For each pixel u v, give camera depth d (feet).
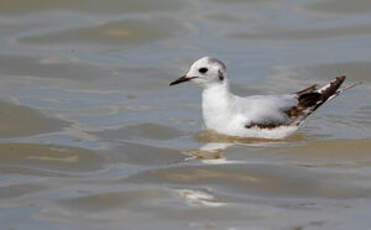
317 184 47.21
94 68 70.23
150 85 66.80
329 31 77.92
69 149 53.36
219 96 54.29
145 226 41.88
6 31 77.61
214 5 84.69
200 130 56.49
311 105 55.06
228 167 49.70
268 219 42.55
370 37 76.33
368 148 52.60
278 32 78.18
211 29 78.95
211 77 54.03
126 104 62.54
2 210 43.96
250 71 69.62
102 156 52.24
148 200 45.27
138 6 83.20
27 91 64.80
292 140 54.24
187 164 50.39
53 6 82.84
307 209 43.83
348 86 60.80
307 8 83.41
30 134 56.29
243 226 41.65
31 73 69.00
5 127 57.36
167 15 81.61
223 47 74.90
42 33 77.20
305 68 69.97
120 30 78.07
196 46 75.15
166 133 56.24
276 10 83.25
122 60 72.23
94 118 59.41
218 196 45.73
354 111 60.08
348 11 82.23
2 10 81.66
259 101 54.29
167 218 42.83
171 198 45.50
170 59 72.28
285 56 72.84
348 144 53.31
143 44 75.92
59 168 50.49
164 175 48.91
